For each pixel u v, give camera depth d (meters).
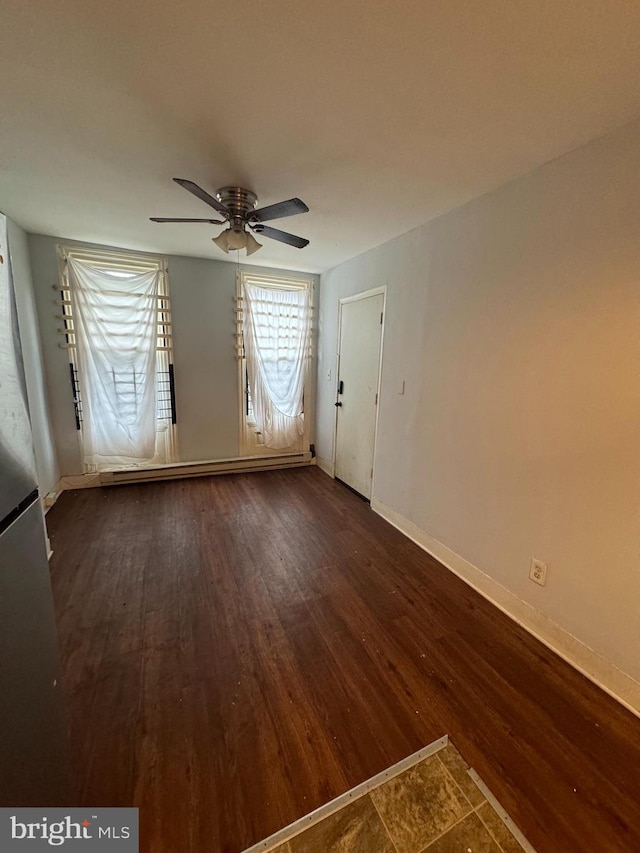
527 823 1.09
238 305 3.94
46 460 3.14
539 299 1.75
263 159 1.77
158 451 3.88
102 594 2.06
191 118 1.48
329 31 1.05
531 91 1.25
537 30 1.02
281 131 1.55
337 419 4.01
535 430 1.81
